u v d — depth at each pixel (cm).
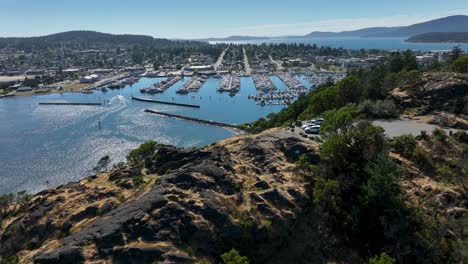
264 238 3931
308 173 4988
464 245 3791
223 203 4150
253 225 3950
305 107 11581
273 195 4378
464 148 5631
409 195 4569
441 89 7638
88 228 3862
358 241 4138
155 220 3819
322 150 5169
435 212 4303
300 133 7219
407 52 14788
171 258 3384
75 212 4547
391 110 7575
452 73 8362
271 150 5712
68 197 5128
